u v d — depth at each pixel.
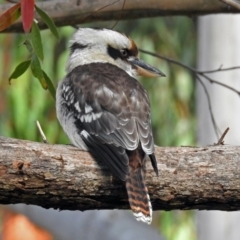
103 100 9.27
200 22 15.08
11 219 17.36
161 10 11.77
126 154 8.67
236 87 14.73
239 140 14.78
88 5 11.74
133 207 8.38
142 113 9.12
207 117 14.97
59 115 10.09
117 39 10.88
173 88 19.95
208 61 14.88
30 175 8.25
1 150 8.24
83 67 10.30
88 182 8.48
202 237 15.39
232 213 15.13
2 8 11.72
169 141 19.92
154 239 16.14
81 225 16.34
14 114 18.41
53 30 9.09
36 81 18.50
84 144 9.25
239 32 14.70
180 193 8.66
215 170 8.67
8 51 18.86
